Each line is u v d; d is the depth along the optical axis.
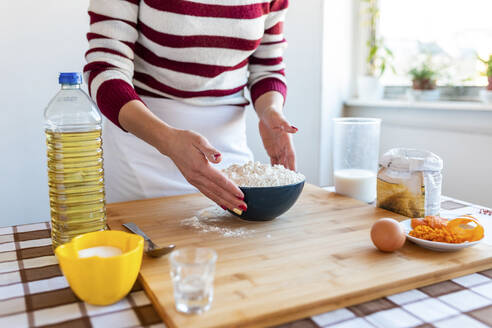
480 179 1.70
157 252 0.73
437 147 1.86
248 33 1.10
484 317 0.57
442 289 0.65
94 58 0.96
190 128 1.16
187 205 1.05
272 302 0.58
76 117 0.81
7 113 1.81
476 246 0.78
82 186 0.80
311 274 0.67
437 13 1.98
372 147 1.15
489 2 1.75
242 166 0.95
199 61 1.08
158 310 0.58
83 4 1.85
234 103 1.23
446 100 1.96
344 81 2.39
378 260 0.72
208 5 1.02
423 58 2.07
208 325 0.53
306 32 2.23
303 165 2.38
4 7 1.73
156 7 0.99
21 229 0.93
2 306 0.60
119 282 0.58
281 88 1.24
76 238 0.65
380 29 2.32
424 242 0.74
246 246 0.79
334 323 0.56
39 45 1.81
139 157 1.14
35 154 1.89
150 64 1.09
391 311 0.59
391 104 2.05
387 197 0.98
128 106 0.89
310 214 0.97
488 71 1.68
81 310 0.59
